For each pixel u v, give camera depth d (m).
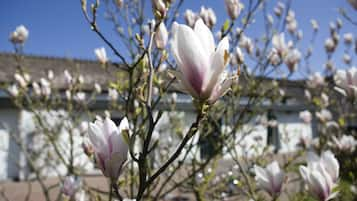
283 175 1.74
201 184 3.19
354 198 2.80
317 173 1.40
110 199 1.65
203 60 0.88
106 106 8.40
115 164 1.08
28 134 9.35
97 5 1.57
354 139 3.58
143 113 2.15
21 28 3.70
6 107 10.13
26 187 8.80
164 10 1.44
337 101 4.41
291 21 4.35
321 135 4.15
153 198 2.41
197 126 0.95
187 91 0.92
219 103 3.15
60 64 13.32
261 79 3.14
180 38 0.89
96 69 13.19
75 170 3.77
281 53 3.01
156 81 2.04
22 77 3.70
